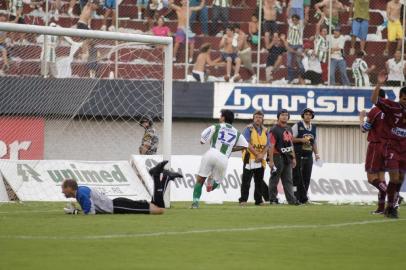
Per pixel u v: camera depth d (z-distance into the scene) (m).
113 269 25.36
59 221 38.75
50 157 67.69
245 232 36.00
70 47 67.12
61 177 57.69
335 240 34.00
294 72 75.75
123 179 58.97
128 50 71.06
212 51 74.62
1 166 56.88
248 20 75.06
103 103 69.62
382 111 43.06
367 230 37.91
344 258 29.06
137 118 71.00
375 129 44.44
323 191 65.88
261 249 30.83
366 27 76.88
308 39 75.94
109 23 73.50
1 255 27.92
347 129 76.50
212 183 51.72
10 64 67.81
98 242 31.59
